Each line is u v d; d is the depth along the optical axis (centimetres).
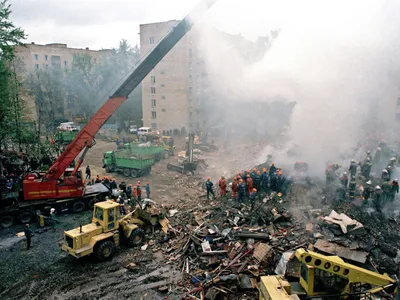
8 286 1327
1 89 2642
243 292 1256
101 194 2248
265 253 1377
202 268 1423
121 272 1428
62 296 1266
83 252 1428
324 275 1043
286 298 941
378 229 1597
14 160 2964
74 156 2027
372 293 1055
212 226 1667
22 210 1955
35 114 6138
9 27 2739
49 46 7575
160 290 1287
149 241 1694
